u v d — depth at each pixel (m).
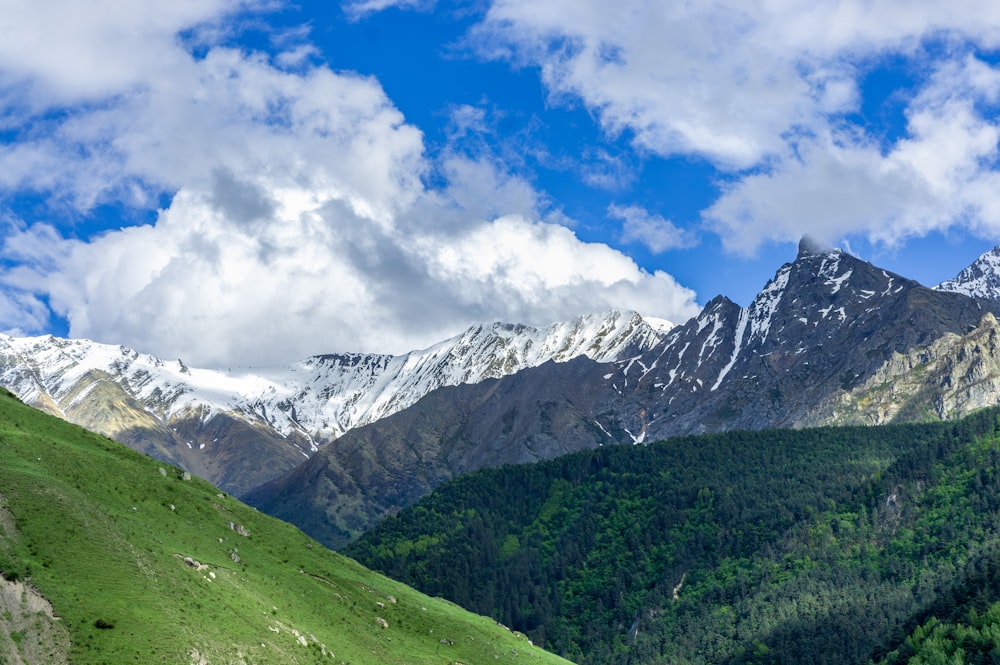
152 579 148.88
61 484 158.12
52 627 129.38
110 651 130.25
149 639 135.00
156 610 141.75
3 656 122.50
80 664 126.75
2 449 165.38
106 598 138.88
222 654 141.88
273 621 162.62
